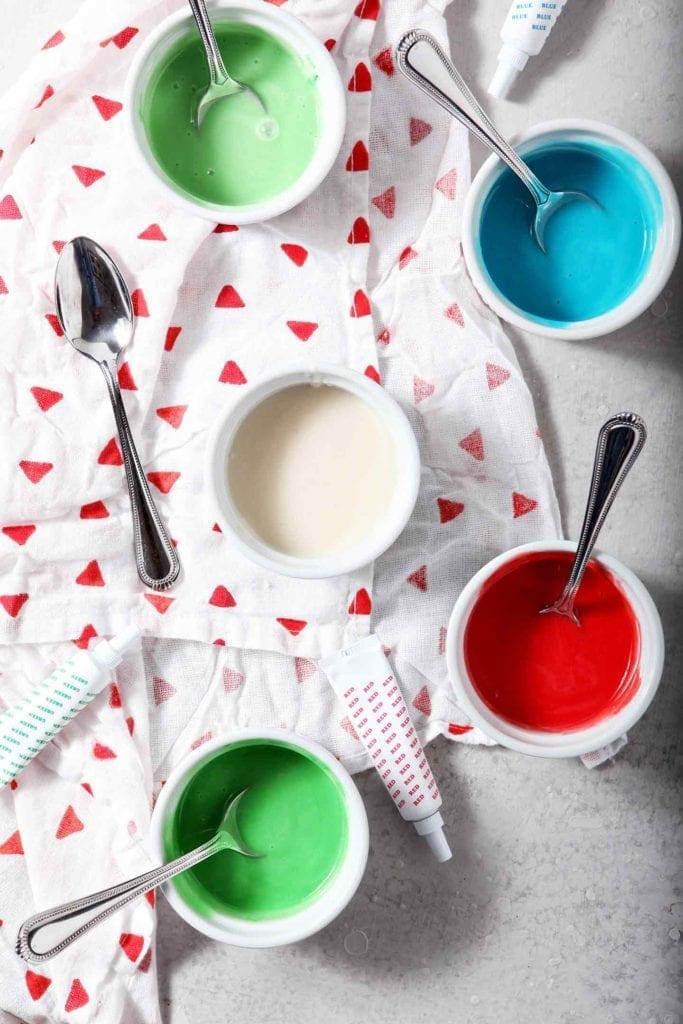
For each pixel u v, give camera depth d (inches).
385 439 31.1
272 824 32.8
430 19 32.8
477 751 34.3
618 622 31.4
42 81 32.2
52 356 32.7
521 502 33.1
